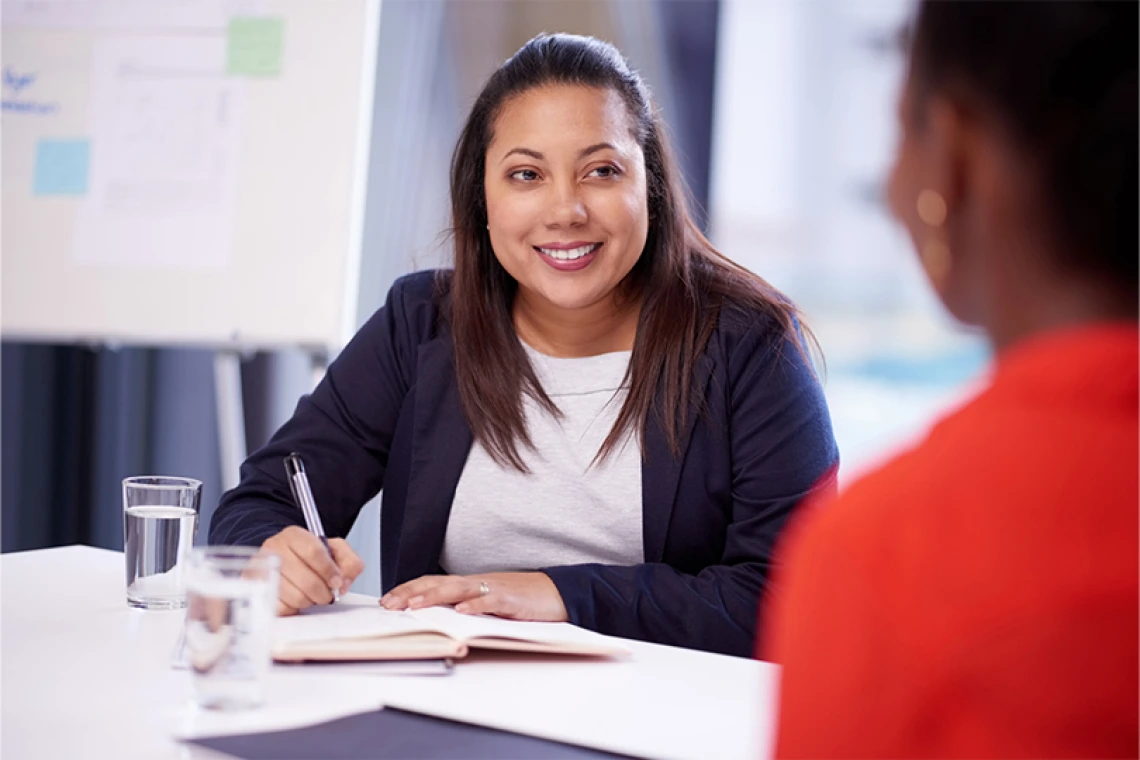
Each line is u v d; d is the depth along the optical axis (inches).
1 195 88.8
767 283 57.7
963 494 15.8
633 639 45.6
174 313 85.0
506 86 53.4
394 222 123.5
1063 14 16.3
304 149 85.0
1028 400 16.3
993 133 16.6
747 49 137.1
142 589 44.2
